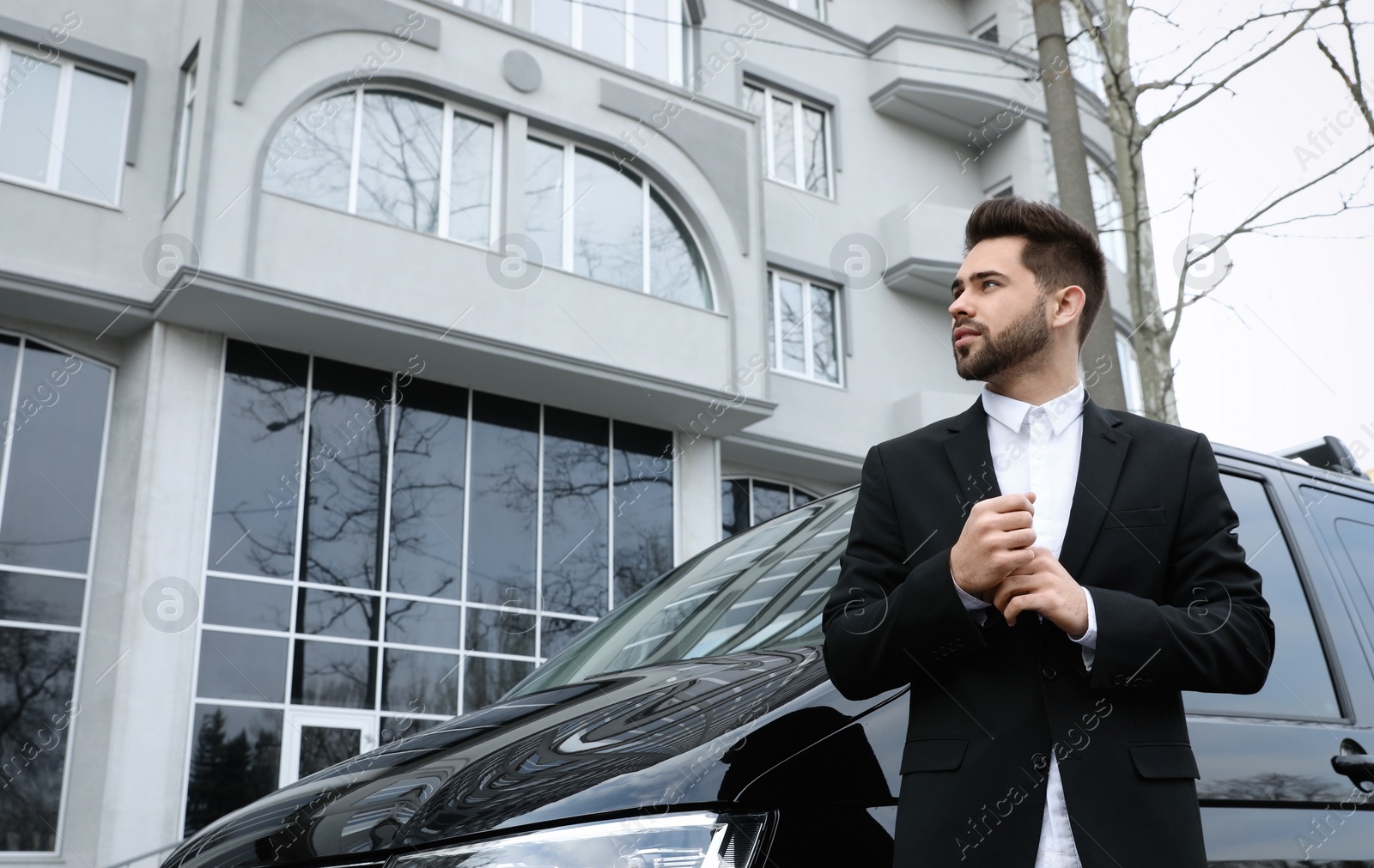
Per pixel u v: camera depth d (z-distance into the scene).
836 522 2.59
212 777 10.68
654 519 14.25
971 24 21.12
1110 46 7.46
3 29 11.53
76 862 10.23
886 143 19.12
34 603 10.79
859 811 1.51
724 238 14.82
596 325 13.28
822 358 17.11
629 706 1.74
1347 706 2.40
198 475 11.32
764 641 2.06
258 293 11.09
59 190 11.66
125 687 10.48
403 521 12.34
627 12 15.27
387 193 12.51
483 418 13.23
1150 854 1.31
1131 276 7.41
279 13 11.98
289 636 11.36
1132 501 1.51
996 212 1.66
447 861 1.46
